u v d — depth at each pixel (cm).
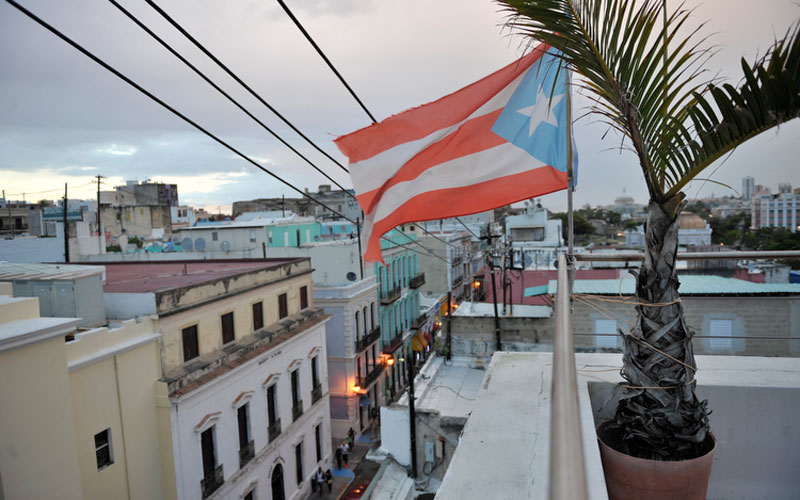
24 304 912
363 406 2439
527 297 2025
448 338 1641
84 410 1071
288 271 1828
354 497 1802
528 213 3850
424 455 1270
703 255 279
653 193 220
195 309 1366
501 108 500
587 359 308
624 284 1460
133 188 5547
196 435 1305
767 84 190
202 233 3359
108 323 1266
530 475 188
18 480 820
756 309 1287
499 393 267
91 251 3181
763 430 265
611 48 225
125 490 1159
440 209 514
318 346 1956
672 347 211
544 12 230
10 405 814
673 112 222
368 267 2742
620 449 226
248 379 1504
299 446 1788
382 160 532
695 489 208
